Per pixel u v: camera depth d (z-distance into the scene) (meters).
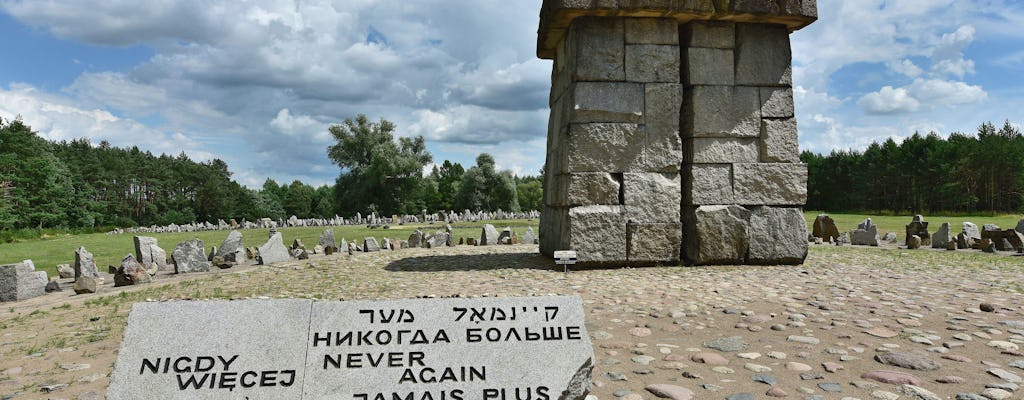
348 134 55.44
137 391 3.15
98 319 6.62
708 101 10.29
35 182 47.84
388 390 3.26
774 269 9.65
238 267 11.89
